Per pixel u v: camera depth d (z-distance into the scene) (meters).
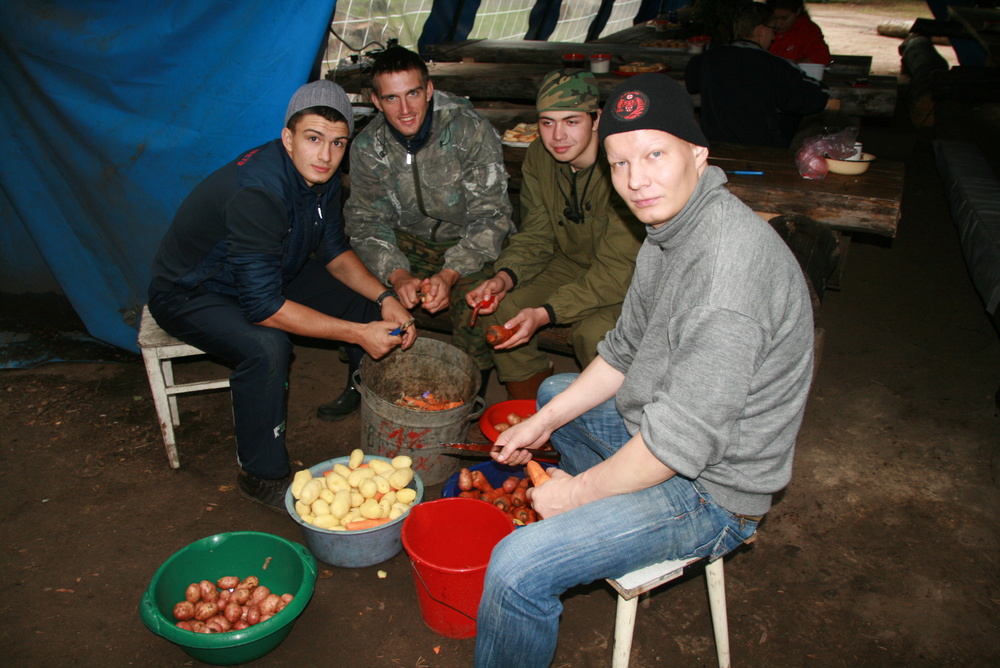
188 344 2.70
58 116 3.16
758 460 1.56
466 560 2.32
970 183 5.43
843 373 3.66
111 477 2.87
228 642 1.89
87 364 3.67
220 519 2.68
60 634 2.18
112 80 3.07
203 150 3.13
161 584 2.08
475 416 2.74
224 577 2.22
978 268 4.32
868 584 2.41
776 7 5.74
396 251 3.16
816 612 2.31
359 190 3.18
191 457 3.01
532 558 1.52
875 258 5.14
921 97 8.41
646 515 1.56
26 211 3.37
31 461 2.95
